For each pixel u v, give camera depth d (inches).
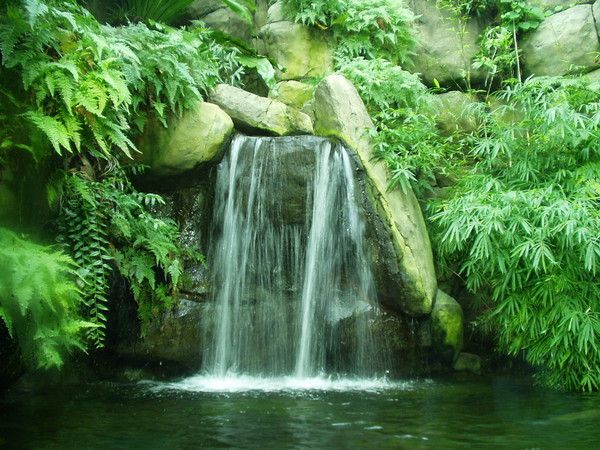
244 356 241.1
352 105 255.0
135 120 226.1
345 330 240.2
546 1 311.0
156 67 224.8
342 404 176.4
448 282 269.7
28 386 202.2
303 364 240.8
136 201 223.0
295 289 247.3
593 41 293.3
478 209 215.6
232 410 165.9
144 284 231.0
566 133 225.3
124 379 227.9
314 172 247.3
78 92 171.9
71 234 195.6
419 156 251.1
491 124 269.7
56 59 179.0
